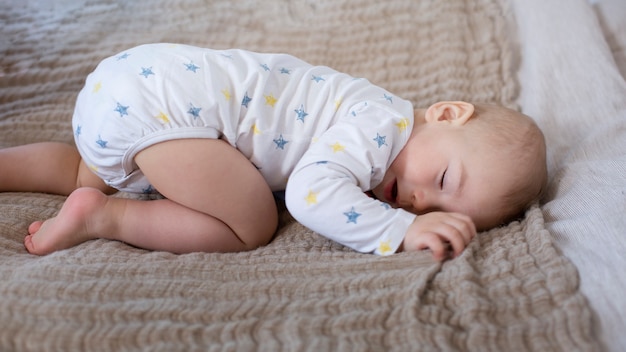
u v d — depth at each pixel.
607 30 1.49
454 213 0.94
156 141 0.96
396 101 1.10
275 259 0.90
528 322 0.76
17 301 0.76
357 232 0.92
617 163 1.04
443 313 0.77
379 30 1.44
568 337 0.73
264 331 0.74
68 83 1.35
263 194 1.01
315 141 1.04
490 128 1.04
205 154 0.97
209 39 1.44
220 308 0.77
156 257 0.90
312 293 0.81
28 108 1.33
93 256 0.88
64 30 1.42
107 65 1.03
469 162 1.00
